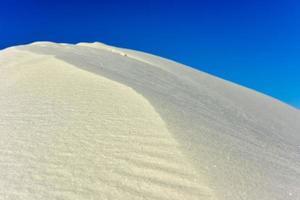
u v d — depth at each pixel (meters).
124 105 8.23
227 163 6.36
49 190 5.64
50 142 7.00
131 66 13.86
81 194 5.53
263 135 9.50
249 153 7.27
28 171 6.15
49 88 9.85
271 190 5.96
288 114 15.66
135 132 7.01
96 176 5.91
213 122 8.62
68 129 7.43
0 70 12.82
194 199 5.34
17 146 7.00
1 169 6.28
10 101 9.34
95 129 7.29
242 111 12.08
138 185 5.67
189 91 12.12
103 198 5.44
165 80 12.82
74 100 8.82
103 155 6.43
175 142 6.56
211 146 6.84
